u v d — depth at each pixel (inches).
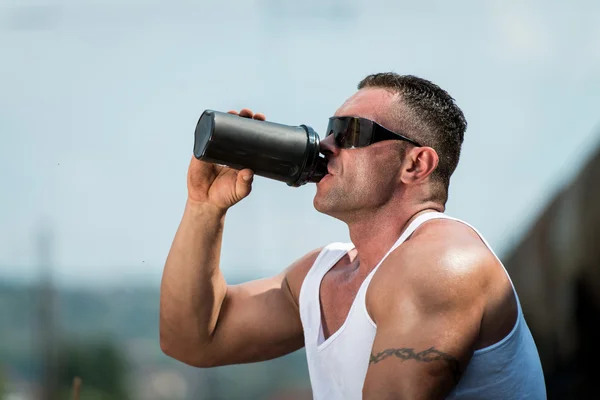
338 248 138.7
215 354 149.8
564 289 232.2
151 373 1366.9
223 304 150.1
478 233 121.4
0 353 978.7
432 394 105.3
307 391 857.5
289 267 151.9
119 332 1365.7
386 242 127.5
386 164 127.6
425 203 128.3
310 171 128.0
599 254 217.6
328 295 131.9
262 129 126.1
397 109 128.7
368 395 106.9
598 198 213.6
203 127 126.5
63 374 1229.7
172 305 145.6
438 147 129.5
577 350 231.3
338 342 122.2
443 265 110.6
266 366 885.2
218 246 144.9
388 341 108.7
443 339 106.6
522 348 117.7
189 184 141.3
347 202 128.3
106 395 1299.2
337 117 130.2
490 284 113.0
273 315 148.5
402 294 110.2
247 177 129.4
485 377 114.3
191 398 1070.4
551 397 236.7
